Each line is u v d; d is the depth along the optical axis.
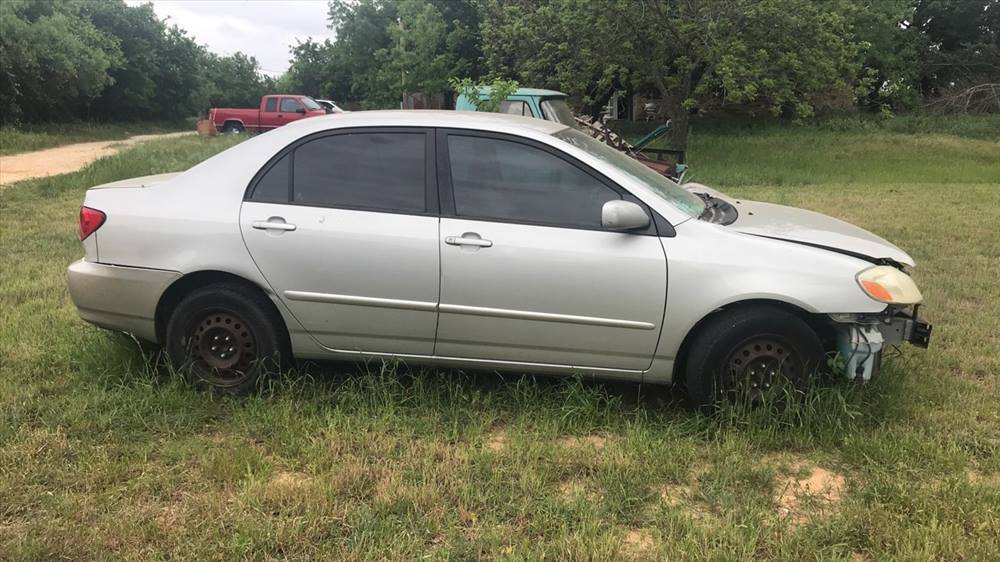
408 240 3.66
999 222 9.30
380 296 3.72
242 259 3.78
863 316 3.50
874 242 3.89
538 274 3.58
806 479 3.19
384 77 30.72
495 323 3.68
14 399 3.80
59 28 29.36
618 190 3.66
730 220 3.87
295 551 2.62
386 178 3.79
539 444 3.38
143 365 4.19
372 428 3.55
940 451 3.32
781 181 15.60
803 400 3.54
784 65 16.50
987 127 26.11
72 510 2.85
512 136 3.74
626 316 3.57
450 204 3.71
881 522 2.78
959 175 16.98
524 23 18.39
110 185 4.17
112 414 3.62
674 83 17.41
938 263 7.04
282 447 3.39
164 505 2.92
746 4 16.05
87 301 3.99
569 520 2.83
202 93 50.94
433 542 2.70
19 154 20.98
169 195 3.91
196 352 3.93
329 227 3.72
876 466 3.22
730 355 3.59
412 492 2.96
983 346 4.79
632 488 3.04
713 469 3.22
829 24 17.08
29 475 3.10
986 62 30.98
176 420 3.61
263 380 3.91
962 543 2.65
